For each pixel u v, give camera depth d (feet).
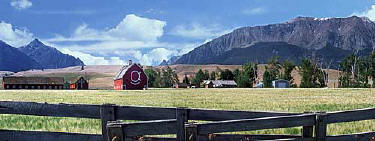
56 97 176.76
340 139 27.76
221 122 24.40
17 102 25.63
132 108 25.41
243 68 585.22
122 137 22.93
